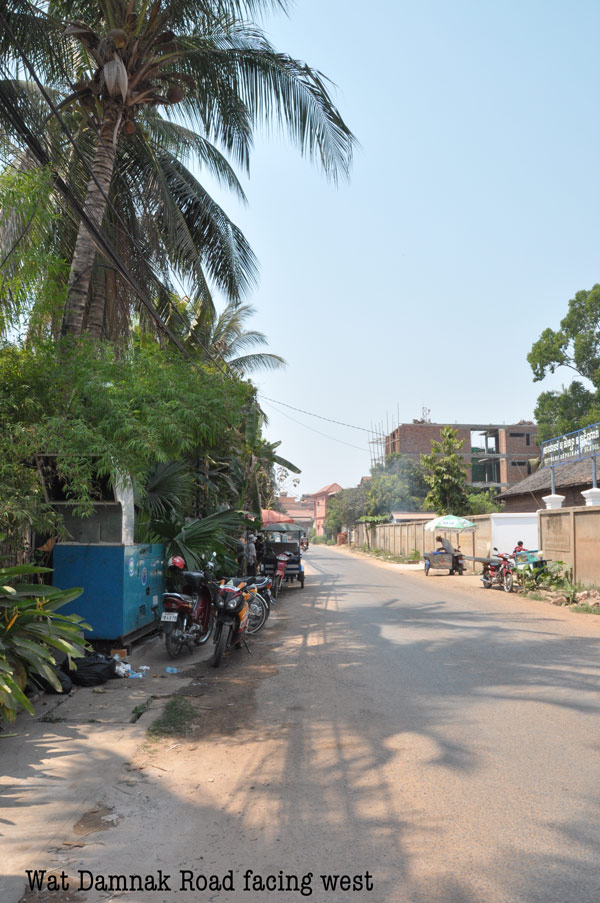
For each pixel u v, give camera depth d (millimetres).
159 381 10875
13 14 10086
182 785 4617
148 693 7223
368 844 3717
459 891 3223
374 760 5082
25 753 5262
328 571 30500
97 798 4383
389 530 49469
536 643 10297
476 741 5531
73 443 7879
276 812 4156
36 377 8539
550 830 3867
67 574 8688
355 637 10992
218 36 12414
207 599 9906
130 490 9227
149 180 14531
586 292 43812
